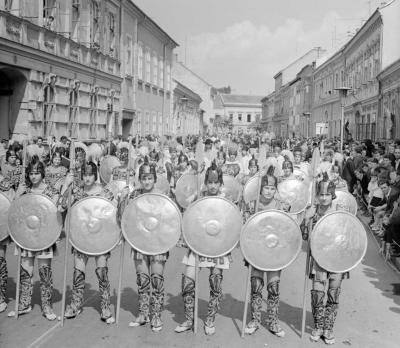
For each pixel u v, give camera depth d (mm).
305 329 6430
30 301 6688
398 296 7801
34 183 6762
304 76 67688
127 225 6305
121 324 6434
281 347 5867
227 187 11023
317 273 6074
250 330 6211
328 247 6023
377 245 11445
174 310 7008
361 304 7402
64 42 21266
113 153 17734
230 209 6227
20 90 18266
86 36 23969
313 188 6430
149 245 6254
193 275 6238
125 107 31234
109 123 28266
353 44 41562
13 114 18297
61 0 21141
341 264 6016
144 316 6410
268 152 17156
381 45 31625
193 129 61594
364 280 8648
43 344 5793
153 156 15250
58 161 10141
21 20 17281
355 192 17812
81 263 6543
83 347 5742
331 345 5961
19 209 6488
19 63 17312
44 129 19750
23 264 6578
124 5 29875
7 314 6672
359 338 6184
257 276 6227
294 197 10594
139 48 34625
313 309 6129
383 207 12477
